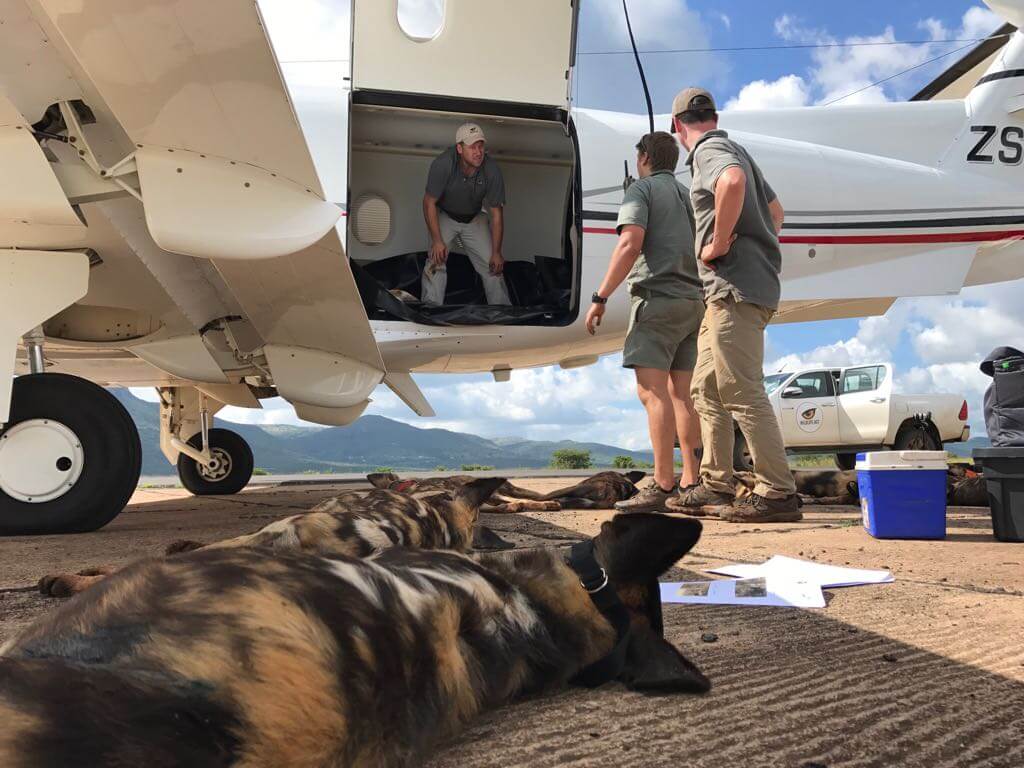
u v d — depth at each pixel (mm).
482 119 6293
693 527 1230
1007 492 3443
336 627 704
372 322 6074
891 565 2744
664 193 4375
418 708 785
